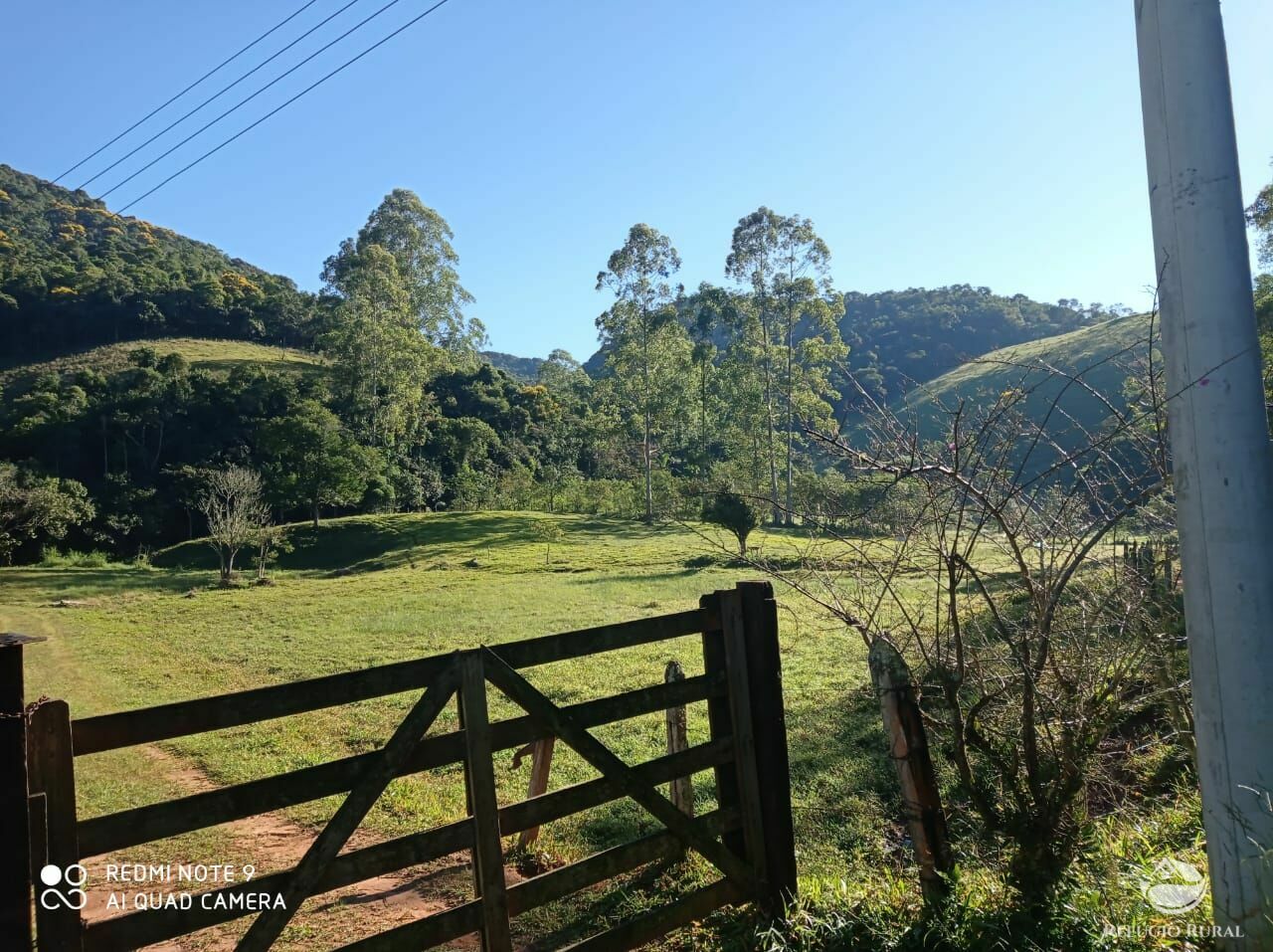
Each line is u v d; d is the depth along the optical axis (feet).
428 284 259.60
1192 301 9.41
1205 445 9.33
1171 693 14.60
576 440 269.64
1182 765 18.11
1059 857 11.78
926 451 12.16
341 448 168.04
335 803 20.95
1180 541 9.78
